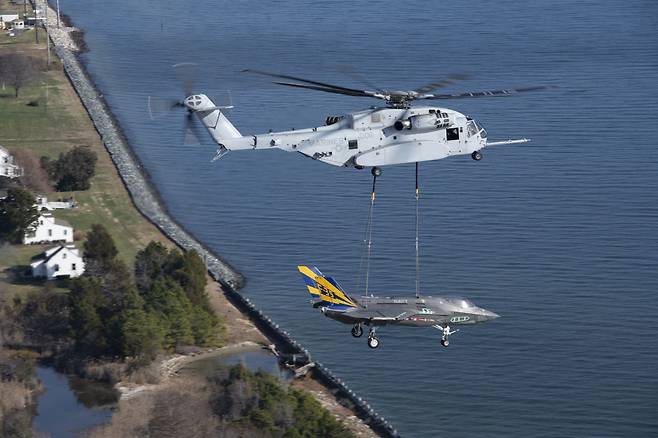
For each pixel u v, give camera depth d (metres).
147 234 150.12
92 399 106.88
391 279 135.38
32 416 103.81
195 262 124.06
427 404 107.50
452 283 133.38
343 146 81.12
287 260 142.25
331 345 118.94
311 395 103.06
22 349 116.62
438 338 119.00
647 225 149.00
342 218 154.62
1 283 130.50
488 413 106.06
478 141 82.31
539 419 105.19
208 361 114.25
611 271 135.50
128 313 113.50
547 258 139.25
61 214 155.88
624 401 107.94
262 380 100.62
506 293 130.00
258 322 124.81
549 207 155.62
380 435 101.88
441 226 150.00
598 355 116.06
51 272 131.62
